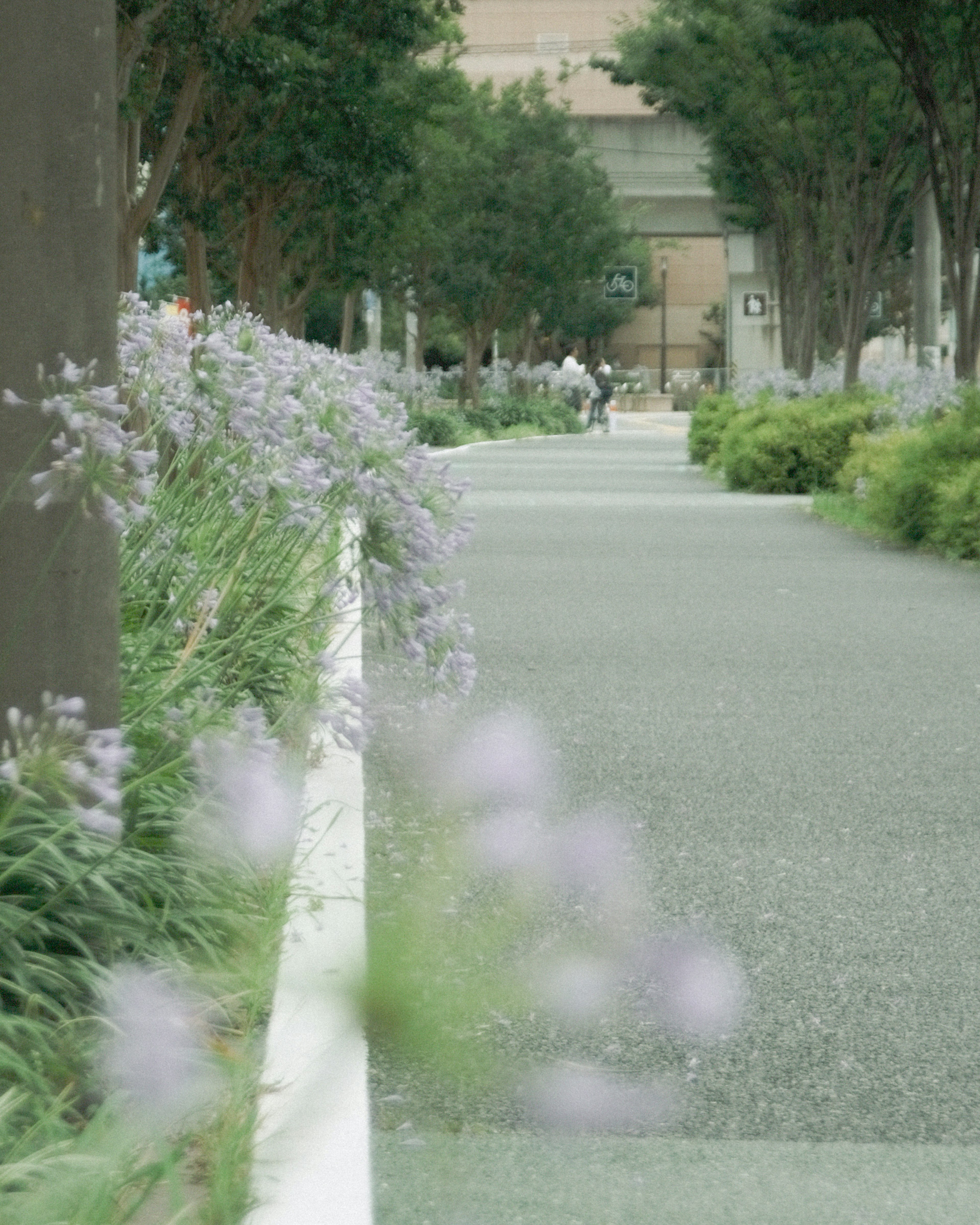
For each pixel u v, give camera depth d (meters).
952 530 22.03
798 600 17.64
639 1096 2.64
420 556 6.84
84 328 5.23
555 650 14.05
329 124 27.02
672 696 11.85
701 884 7.20
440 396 77.00
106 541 5.32
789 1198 4.30
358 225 36.00
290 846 5.38
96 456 4.94
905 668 13.26
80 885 4.93
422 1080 4.88
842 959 6.25
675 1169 4.45
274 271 34.41
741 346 84.38
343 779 7.96
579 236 67.12
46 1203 3.33
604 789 8.96
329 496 7.11
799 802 8.76
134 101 19.44
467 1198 4.21
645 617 16.23
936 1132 4.76
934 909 6.91
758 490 35.47
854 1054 5.33
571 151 66.94
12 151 5.19
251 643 7.20
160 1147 3.49
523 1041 5.29
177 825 5.54
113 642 5.35
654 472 43.44
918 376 36.56
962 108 35.31
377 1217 4.10
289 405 6.73
